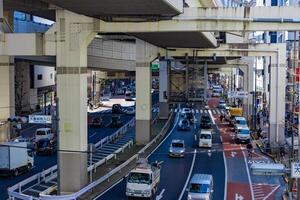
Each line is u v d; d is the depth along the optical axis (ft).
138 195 157.48
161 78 370.94
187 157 234.38
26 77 381.40
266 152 246.47
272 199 163.02
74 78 160.04
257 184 183.83
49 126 305.12
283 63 263.90
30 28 321.32
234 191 173.17
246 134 275.39
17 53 161.48
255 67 388.98
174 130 323.37
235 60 380.17
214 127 343.46
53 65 386.11
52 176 176.65
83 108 163.84
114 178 184.75
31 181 170.09
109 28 160.86
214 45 255.91
